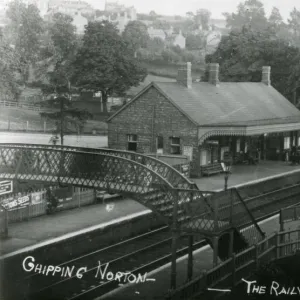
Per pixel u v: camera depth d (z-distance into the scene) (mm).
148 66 65625
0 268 21531
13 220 28703
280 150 52844
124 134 44906
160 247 28531
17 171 26078
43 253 23953
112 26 59156
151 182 22688
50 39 59094
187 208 21391
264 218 33750
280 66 61906
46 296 21938
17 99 54719
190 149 41844
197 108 43750
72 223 28484
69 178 25250
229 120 44719
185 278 22328
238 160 48312
